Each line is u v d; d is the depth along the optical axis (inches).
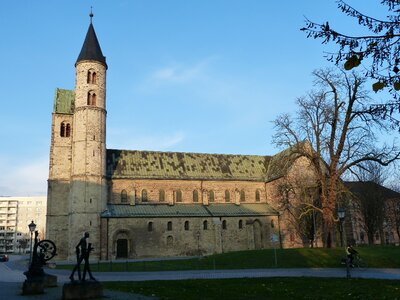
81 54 2716.5
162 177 2839.6
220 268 1568.7
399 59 323.9
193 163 3070.9
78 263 754.2
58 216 2632.9
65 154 2741.1
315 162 1936.5
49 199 2645.2
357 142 1825.8
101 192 2544.3
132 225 2561.5
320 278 1071.6
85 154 2541.8
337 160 1856.5
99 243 2456.9
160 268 1594.5
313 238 2452.0
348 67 327.3
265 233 2866.6
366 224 2849.4
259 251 1899.6
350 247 1464.1
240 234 2805.1
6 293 865.5
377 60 327.3
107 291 840.9
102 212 2527.1
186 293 800.3
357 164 1839.3
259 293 802.8
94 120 2610.7
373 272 1286.9
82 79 2662.4
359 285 904.9
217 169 3090.6
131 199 2711.6
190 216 2706.7
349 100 1804.9
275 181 2979.8
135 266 1690.5
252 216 2856.8
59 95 2876.5
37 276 884.0
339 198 1991.9
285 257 1695.4
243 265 1610.5
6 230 7770.7
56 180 2684.5
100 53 2751.0
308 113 1947.6
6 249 7706.7
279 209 2876.5
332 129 1882.4
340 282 970.1
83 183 2498.8
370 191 2824.8
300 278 1075.9
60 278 1283.2
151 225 2613.2
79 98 2640.3
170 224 2657.5
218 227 2723.9
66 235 2615.7
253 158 3324.3
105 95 2731.3
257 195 3100.4
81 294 720.3
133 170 2815.0
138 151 2994.6
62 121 2783.0
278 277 1115.9
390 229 4050.2
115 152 2903.5
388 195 3287.4
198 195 2928.2
